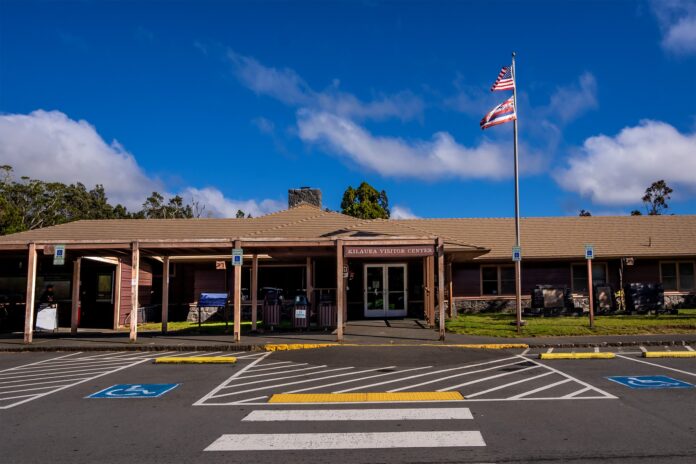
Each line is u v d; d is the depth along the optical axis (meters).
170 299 25.92
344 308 19.12
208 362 12.68
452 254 22.09
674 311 22.94
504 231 28.66
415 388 9.66
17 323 21.89
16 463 5.84
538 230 28.81
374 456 5.91
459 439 6.50
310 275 20.12
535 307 23.05
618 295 24.59
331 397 8.97
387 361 12.64
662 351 13.71
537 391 9.25
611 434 6.63
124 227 26.73
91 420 7.66
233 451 6.15
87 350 15.25
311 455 5.98
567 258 26.17
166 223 27.22
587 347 14.63
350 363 12.44
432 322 19.44
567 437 6.53
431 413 7.81
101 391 9.71
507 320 20.59
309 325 18.58
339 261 15.82
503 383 10.00
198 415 7.86
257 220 26.77
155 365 12.57
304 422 7.40
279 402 8.66
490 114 18.23
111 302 23.12
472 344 14.85
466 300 26.70
